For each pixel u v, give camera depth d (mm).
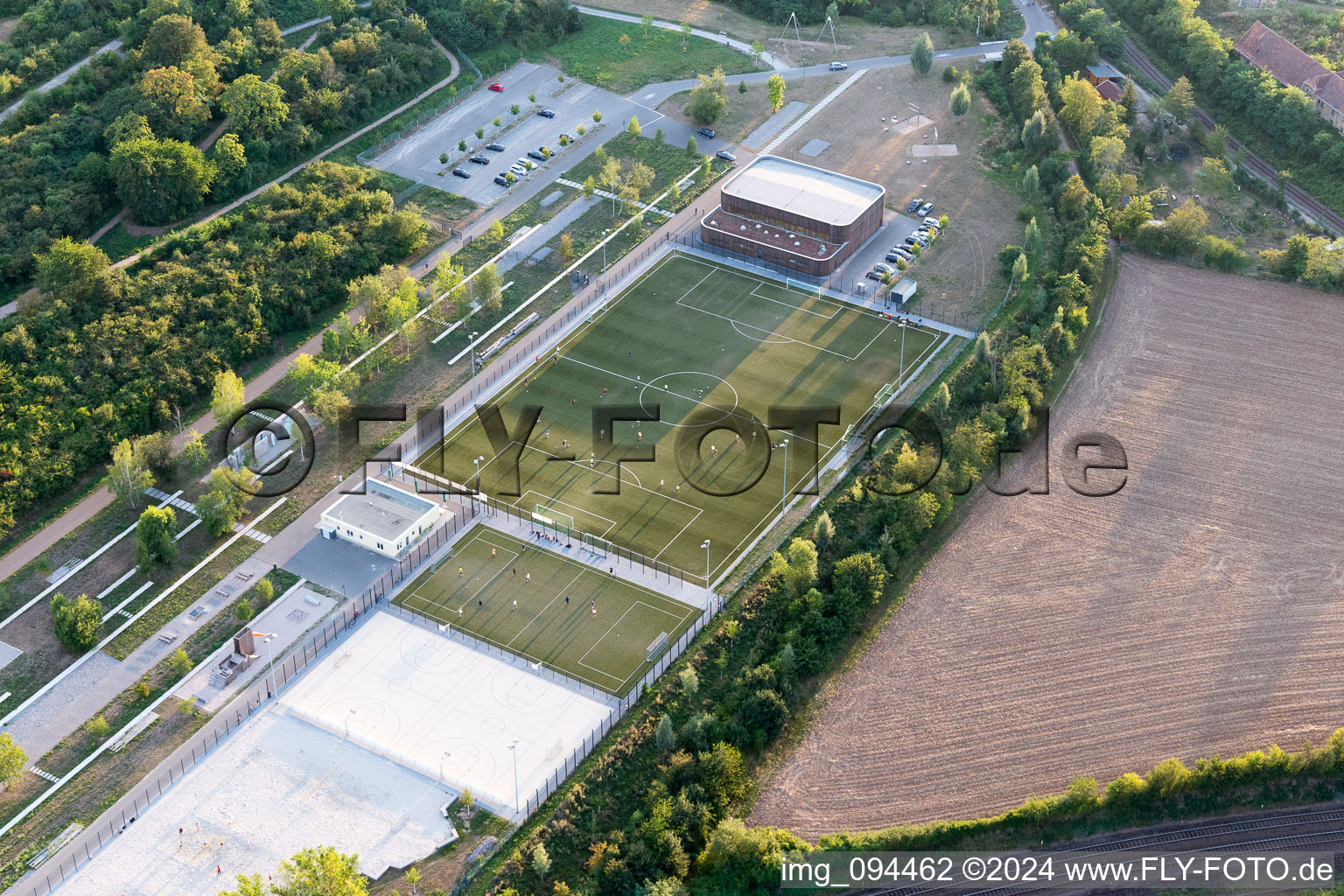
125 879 193500
